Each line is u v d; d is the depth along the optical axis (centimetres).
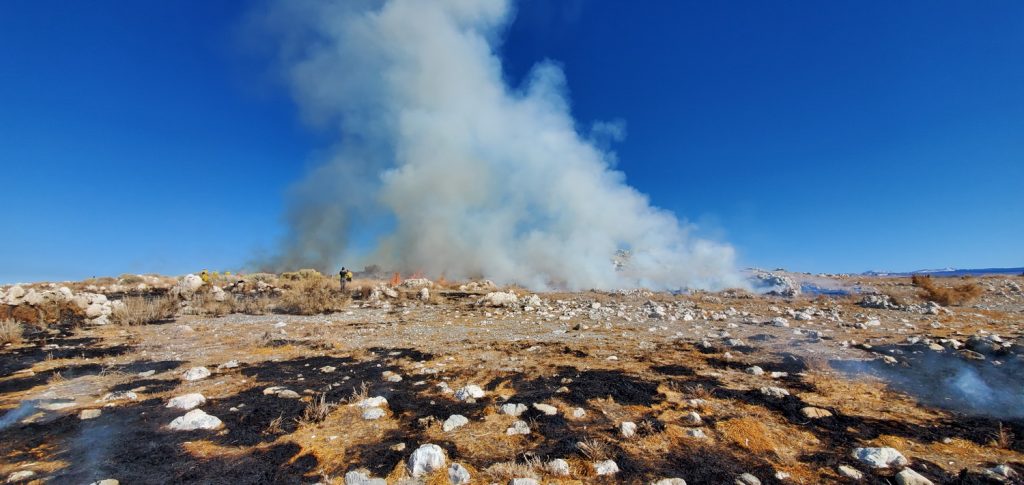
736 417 520
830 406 559
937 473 386
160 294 2284
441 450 415
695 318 1402
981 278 3002
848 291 2323
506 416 535
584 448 434
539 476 392
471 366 795
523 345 986
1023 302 1756
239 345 1012
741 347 916
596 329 1191
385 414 546
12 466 402
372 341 1055
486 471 400
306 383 686
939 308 1475
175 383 683
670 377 698
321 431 493
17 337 1052
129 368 787
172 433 481
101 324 1323
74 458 420
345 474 395
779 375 700
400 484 382
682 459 421
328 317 1527
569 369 761
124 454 429
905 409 547
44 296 1464
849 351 858
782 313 1488
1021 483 362
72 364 820
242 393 629
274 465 412
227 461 419
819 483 377
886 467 399
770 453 433
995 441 448
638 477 388
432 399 601
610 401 584
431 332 1180
